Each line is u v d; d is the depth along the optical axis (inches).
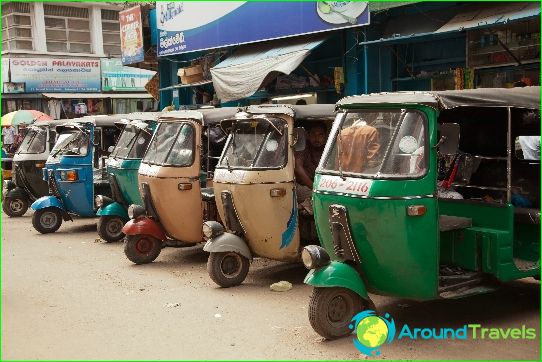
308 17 493.0
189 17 644.1
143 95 1056.2
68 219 462.9
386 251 204.5
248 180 275.6
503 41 396.5
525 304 251.4
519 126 264.4
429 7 430.3
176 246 353.4
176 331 226.4
